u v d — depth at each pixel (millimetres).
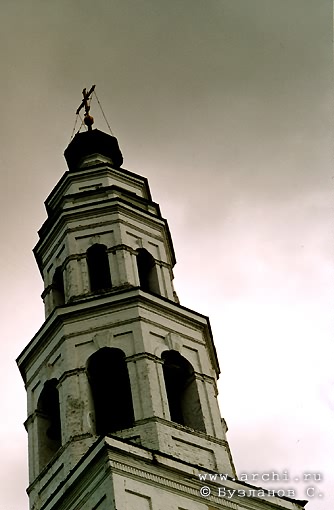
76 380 35062
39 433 35906
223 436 34656
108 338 36094
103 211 42469
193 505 30906
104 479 30094
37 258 43906
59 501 31312
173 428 33438
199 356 37188
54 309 37719
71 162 48781
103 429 34406
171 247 44031
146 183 46875
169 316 37719
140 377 34625
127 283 38875
